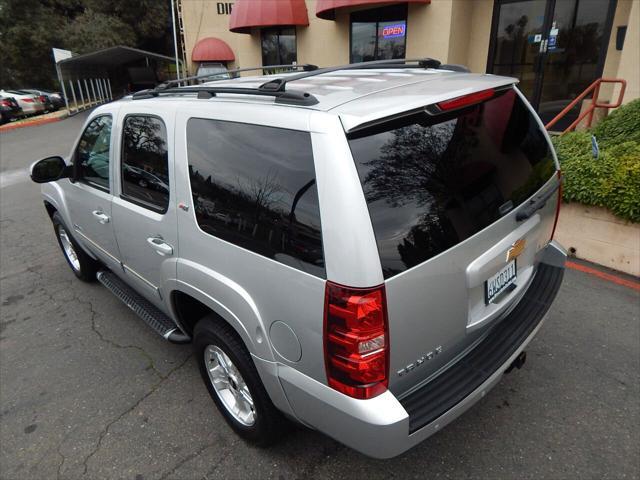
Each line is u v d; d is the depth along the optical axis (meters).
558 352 3.19
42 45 30.50
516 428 2.60
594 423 2.61
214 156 2.19
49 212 4.60
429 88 2.00
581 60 8.07
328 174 1.66
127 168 2.90
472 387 1.98
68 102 22.23
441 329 1.90
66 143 14.09
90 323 3.93
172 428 2.75
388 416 1.69
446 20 8.77
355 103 1.78
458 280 1.90
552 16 8.21
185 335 2.89
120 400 3.01
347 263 1.61
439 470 2.37
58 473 2.50
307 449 2.54
